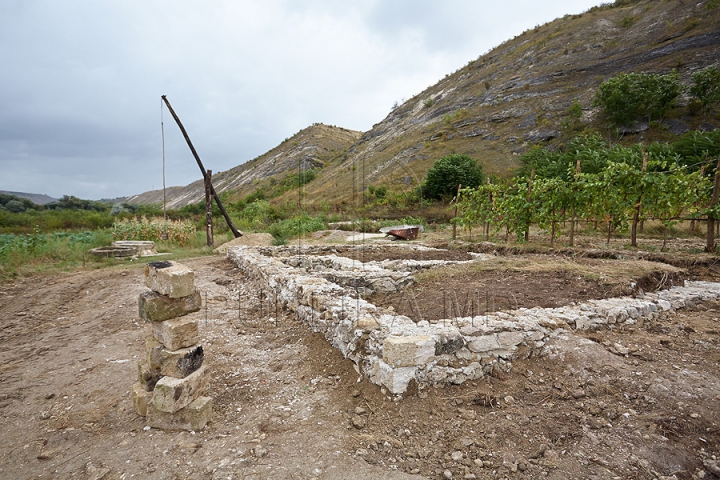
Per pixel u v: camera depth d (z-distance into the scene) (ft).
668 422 8.37
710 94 92.22
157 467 7.82
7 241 39.91
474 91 168.76
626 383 9.75
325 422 9.22
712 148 54.95
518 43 209.15
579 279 17.33
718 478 7.02
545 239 34.42
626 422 8.52
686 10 138.31
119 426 9.54
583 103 121.49
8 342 15.85
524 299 14.89
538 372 10.65
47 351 14.75
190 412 9.10
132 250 37.68
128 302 21.21
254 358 13.48
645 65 124.36
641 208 26.84
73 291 23.58
